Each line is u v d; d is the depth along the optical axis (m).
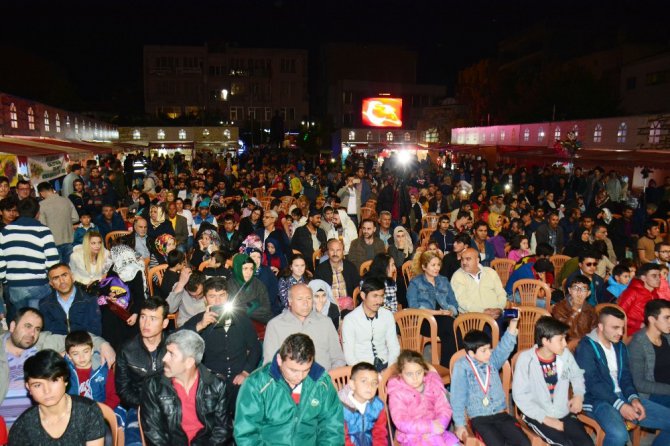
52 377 3.46
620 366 5.13
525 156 27.98
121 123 50.16
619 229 11.95
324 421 4.03
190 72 63.53
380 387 4.63
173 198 11.66
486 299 6.93
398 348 5.69
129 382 4.52
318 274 7.48
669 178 17.62
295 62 65.94
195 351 3.93
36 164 13.42
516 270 7.90
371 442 4.53
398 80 67.56
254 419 3.90
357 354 5.59
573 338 5.93
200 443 4.06
